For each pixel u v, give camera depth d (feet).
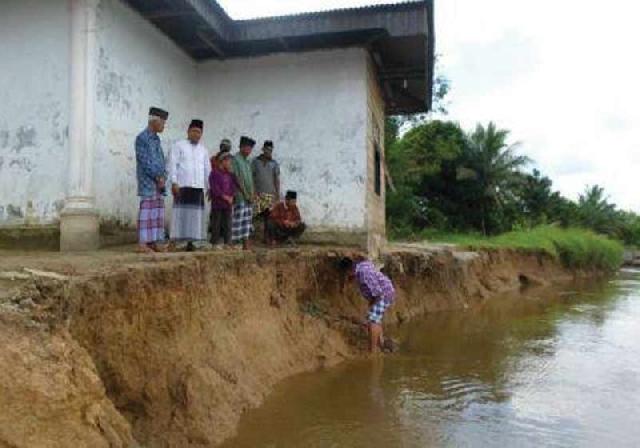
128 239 33.60
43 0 30.99
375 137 46.96
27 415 13.10
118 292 18.83
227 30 39.63
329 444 20.74
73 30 30.30
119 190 33.01
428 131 122.31
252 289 28.99
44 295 16.10
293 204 38.68
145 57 36.11
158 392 19.66
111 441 15.02
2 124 31.22
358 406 24.93
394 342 36.29
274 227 38.09
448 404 25.61
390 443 21.04
